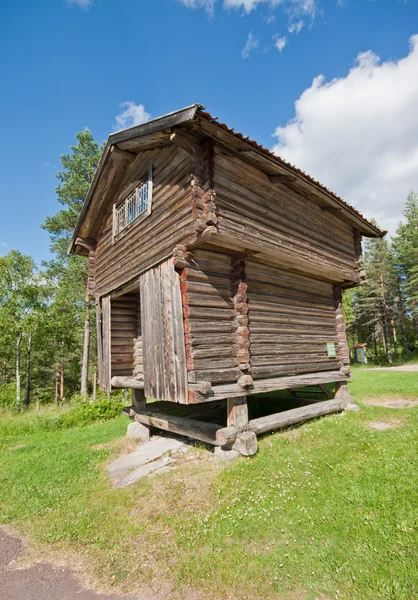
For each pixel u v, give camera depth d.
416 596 2.67
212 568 3.30
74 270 20.86
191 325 5.57
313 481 4.82
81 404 13.24
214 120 5.02
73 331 25.03
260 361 6.69
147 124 5.86
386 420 7.95
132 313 9.77
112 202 9.02
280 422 6.73
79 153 21.55
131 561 3.56
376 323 35.28
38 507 5.00
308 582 2.99
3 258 21.33
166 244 6.32
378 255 34.69
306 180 6.99
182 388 5.51
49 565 3.65
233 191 6.02
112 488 5.42
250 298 6.80
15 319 21.22
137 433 8.12
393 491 4.20
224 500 4.54
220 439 5.68
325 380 8.36
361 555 3.20
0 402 21.64
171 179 6.41
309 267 7.79
